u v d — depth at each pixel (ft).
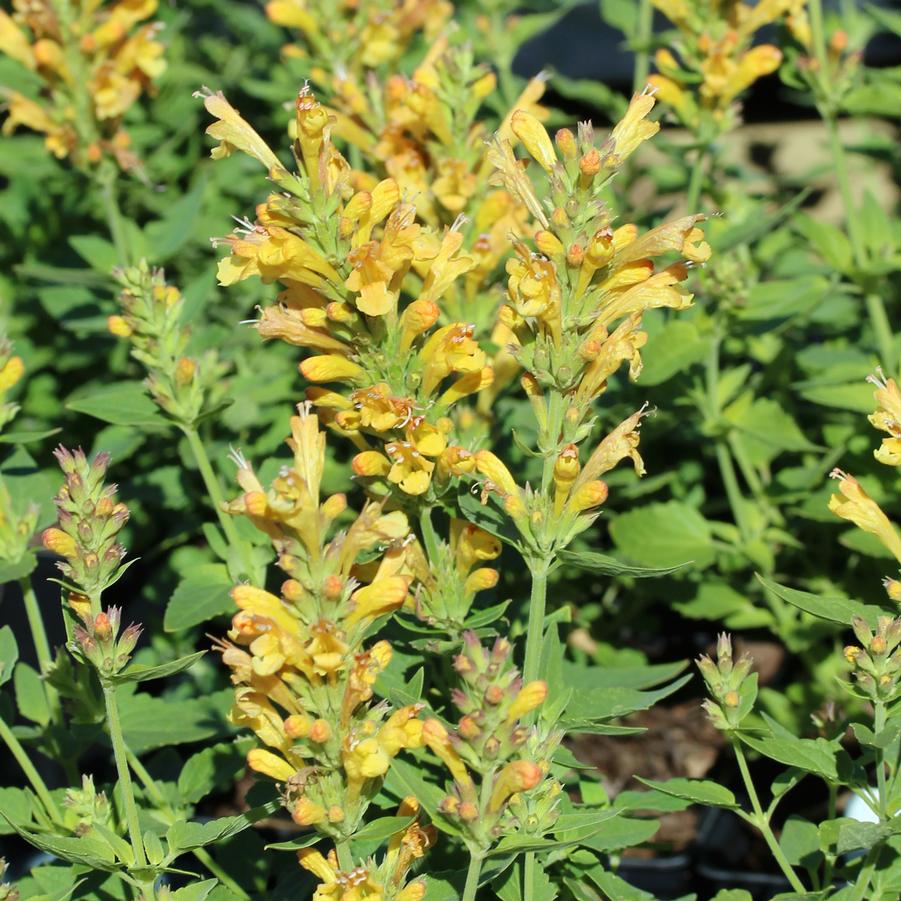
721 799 2.60
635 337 2.48
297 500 2.31
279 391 3.24
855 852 2.80
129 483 3.25
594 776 2.85
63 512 2.48
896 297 3.73
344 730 2.35
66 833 2.71
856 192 5.38
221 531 2.96
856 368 3.25
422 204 2.83
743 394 3.26
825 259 3.32
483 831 2.36
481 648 2.35
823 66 3.26
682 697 3.63
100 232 4.04
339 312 2.50
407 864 2.45
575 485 2.49
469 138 2.84
